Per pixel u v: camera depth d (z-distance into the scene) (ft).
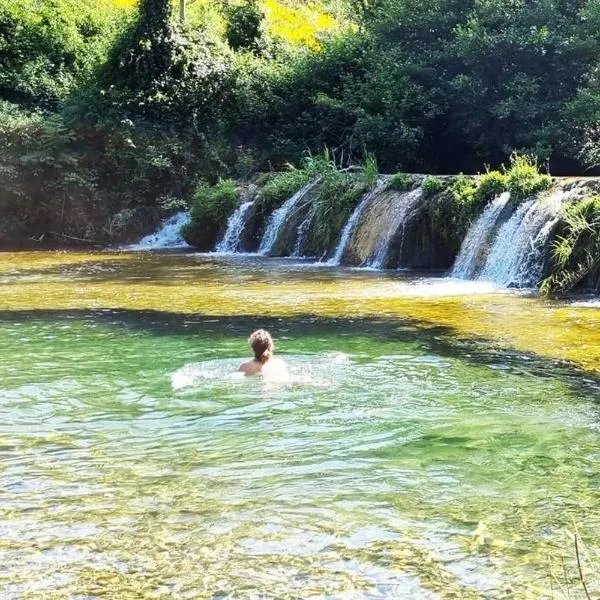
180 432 20.07
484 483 16.71
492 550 13.60
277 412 21.70
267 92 94.48
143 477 17.04
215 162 90.58
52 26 101.14
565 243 44.83
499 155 83.82
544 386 24.14
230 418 21.20
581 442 19.24
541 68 77.97
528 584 12.44
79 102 89.30
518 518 14.93
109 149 88.58
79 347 29.86
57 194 86.07
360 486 16.56
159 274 55.47
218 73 94.73
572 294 43.42
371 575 12.75
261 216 75.87
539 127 75.56
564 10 79.20
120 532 14.34
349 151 86.12
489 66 79.00
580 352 28.35
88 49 101.35
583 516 14.99
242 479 16.94
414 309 38.19
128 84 93.04
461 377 25.21
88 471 17.38
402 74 84.99
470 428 20.33
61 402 22.71
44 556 13.43
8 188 83.46
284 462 17.97
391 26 88.74
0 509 15.33
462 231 56.13
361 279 51.60
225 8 114.73
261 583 12.51
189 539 14.07
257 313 37.27
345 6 137.59
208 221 80.43
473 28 77.97
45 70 96.99
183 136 91.50
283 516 15.05
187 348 29.60
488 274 50.88
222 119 94.12
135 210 87.56
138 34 93.15
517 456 18.30
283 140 91.20
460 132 84.99
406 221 59.67
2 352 29.07
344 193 68.28
